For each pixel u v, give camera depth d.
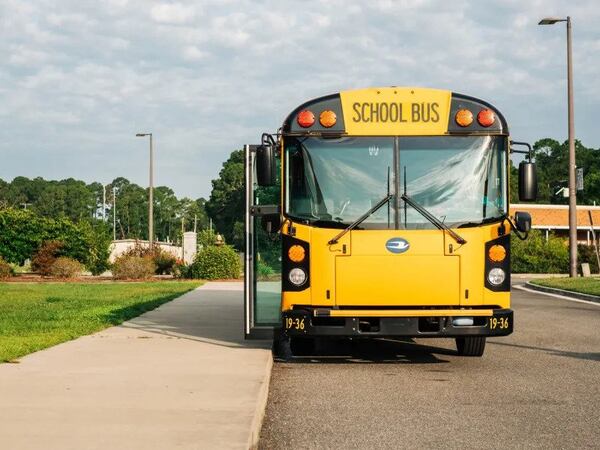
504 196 11.05
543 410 8.23
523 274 50.72
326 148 11.08
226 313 18.88
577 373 10.66
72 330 14.70
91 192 193.88
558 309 22.05
